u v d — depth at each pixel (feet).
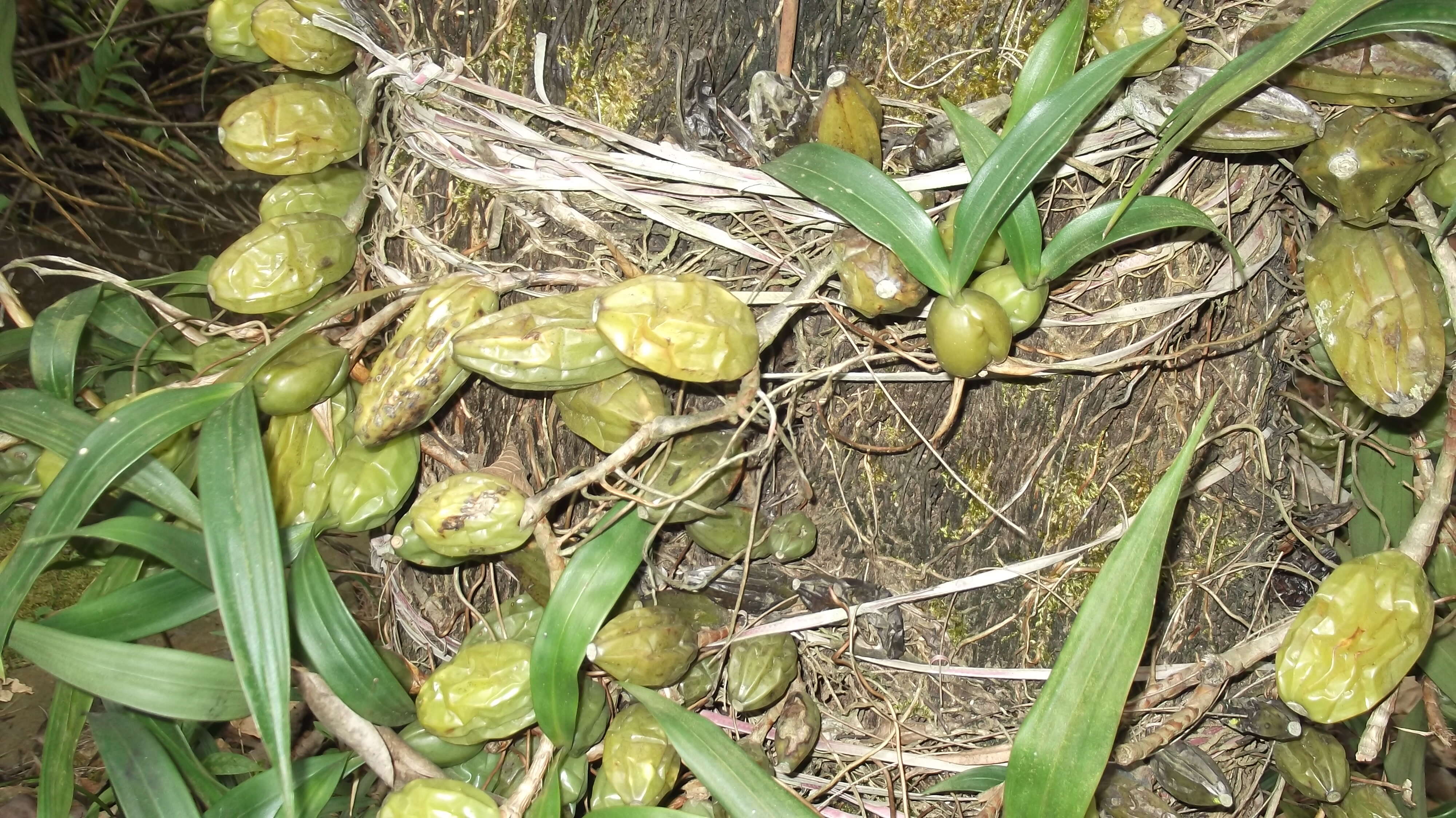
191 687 1.83
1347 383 1.89
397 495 1.99
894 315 1.98
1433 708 2.08
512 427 2.12
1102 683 1.68
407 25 1.96
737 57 1.93
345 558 3.06
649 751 1.95
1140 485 2.14
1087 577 2.17
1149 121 1.84
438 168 2.00
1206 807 2.09
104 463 1.78
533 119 1.96
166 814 1.88
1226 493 2.17
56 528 1.76
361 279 2.09
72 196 3.96
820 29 1.93
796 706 2.07
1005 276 1.87
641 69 1.93
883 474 2.14
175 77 4.35
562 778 2.01
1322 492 2.27
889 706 2.07
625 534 1.92
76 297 2.06
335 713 1.95
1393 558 1.87
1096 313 2.00
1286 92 1.82
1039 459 2.12
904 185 1.90
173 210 4.32
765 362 2.04
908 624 2.18
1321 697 1.84
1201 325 2.07
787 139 1.87
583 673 2.01
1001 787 2.01
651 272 1.97
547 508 1.90
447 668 1.95
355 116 1.99
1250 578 2.21
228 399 1.81
